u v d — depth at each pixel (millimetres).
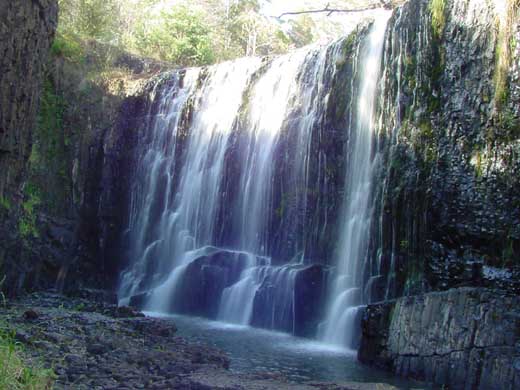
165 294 15867
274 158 16453
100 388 7070
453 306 9367
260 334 12930
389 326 10023
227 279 15117
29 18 10742
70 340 8992
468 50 11773
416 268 12023
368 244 13312
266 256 16094
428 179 12094
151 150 19812
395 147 13047
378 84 13930
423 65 12695
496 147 11094
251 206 16812
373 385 7871
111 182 19438
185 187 18672
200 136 18844
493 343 8805
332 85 15344
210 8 37906
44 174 17578
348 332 12141
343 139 14805
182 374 7852
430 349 9391
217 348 11031
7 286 14000
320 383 8000
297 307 13273
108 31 25781
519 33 10883
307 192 15398
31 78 11258
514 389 8336
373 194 13438
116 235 19328
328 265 14344
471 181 11375
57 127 18359
